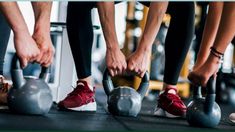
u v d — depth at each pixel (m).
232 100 3.93
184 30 1.55
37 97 1.22
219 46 1.29
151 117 1.54
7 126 0.95
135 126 1.16
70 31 1.55
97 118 1.34
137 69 1.46
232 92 3.94
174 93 1.60
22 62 1.20
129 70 1.46
